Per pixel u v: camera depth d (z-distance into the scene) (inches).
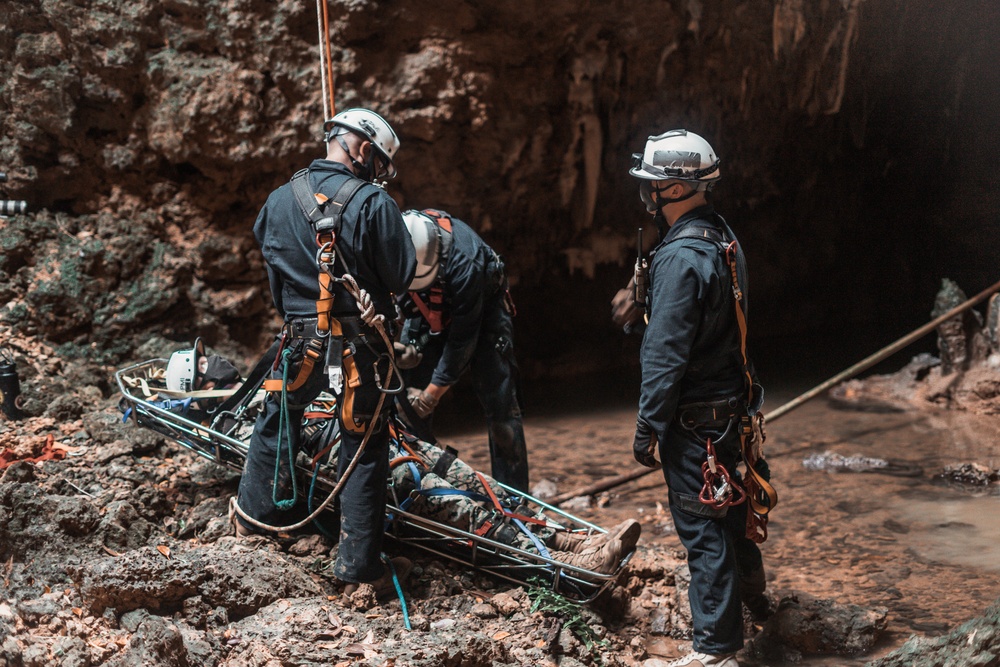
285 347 124.9
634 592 140.6
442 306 149.9
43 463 151.1
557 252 293.3
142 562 114.0
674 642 130.1
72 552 124.6
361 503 122.5
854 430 241.8
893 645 127.6
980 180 394.0
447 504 134.0
